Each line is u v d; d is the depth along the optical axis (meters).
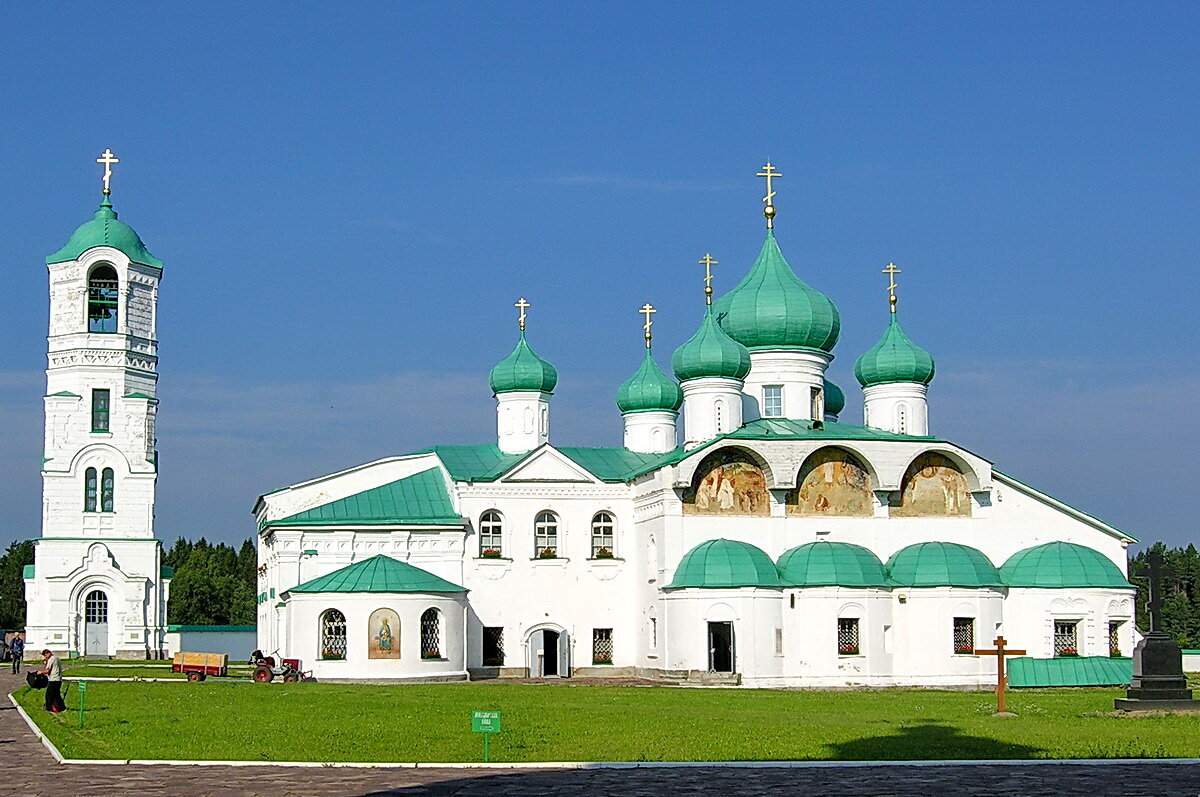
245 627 128.75
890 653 85.25
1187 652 100.31
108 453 113.12
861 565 85.44
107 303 114.94
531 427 102.25
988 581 86.25
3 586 183.88
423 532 93.31
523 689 72.94
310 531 92.62
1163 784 34.34
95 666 99.75
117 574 112.00
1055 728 48.62
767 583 83.75
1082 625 87.00
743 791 33.50
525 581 94.06
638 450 103.75
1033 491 91.56
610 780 35.31
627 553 95.69
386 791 33.41
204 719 52.47
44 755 41.31
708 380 95.94
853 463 90.25
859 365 102.88
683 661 84.62
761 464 89.06
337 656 84.88
